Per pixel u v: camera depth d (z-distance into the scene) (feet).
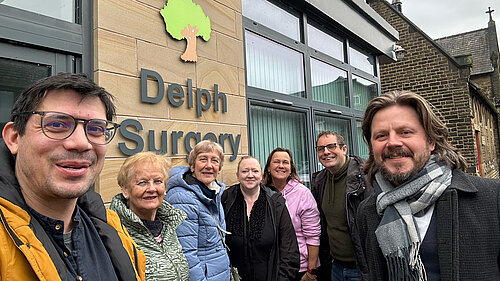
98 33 7.29
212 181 7.00
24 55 6.57
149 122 8.03
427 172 4.18
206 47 9.70
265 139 12.48
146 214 5.42
